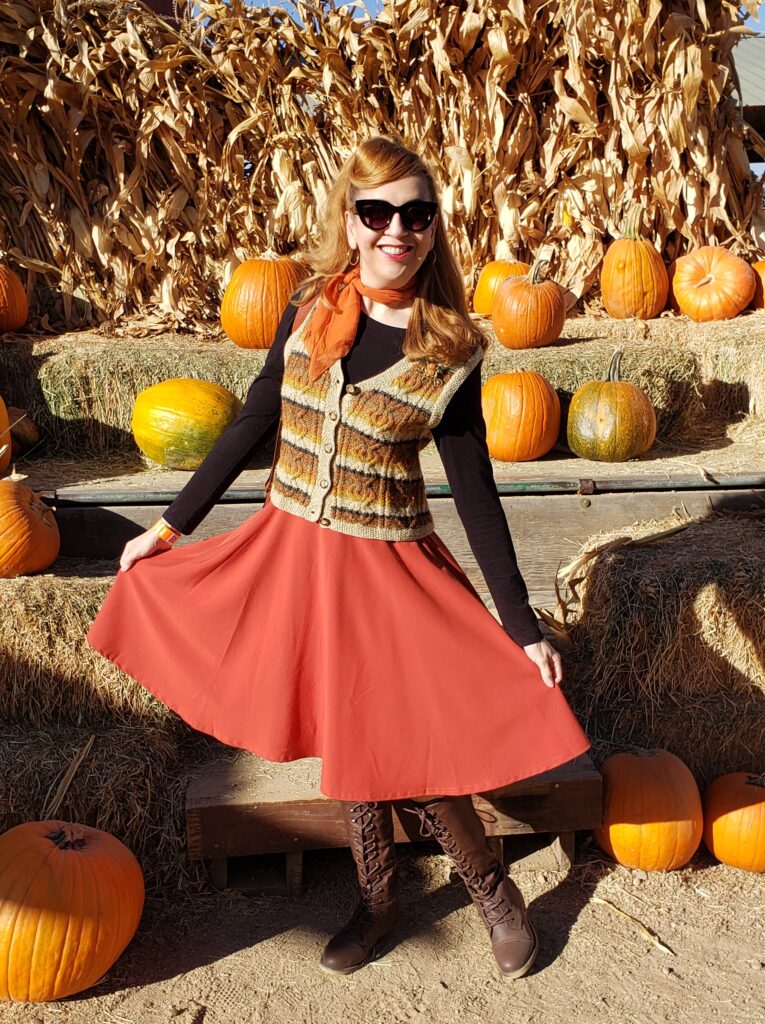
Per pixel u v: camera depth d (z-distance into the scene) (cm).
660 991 223
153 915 250
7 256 523
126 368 432
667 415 451
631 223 523
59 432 437
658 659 298
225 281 558
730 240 553
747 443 434
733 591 296
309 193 560
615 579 303
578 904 256
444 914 250
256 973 229
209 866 262
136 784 259
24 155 522
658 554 317
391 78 543
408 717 198
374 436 194
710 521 356
